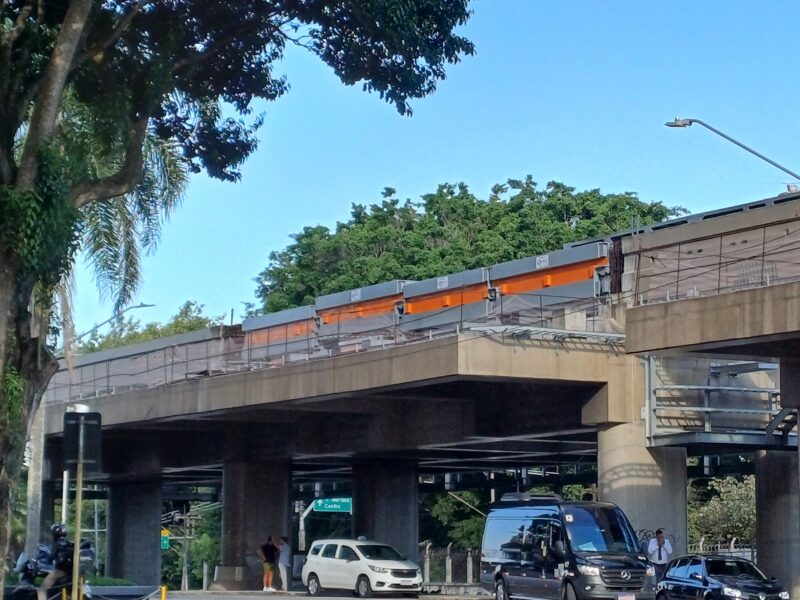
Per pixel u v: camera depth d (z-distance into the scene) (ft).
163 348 161.38
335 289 233.35
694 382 111.24
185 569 221.87
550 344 107.34
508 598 100.07
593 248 113.39
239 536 154.61
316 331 141.49
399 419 135.44
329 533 248.93
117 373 167.53
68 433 59.77
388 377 111.96
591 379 108.37
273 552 142.61
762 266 94.07
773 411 112.37
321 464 172.65
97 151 64.39
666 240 108.17
